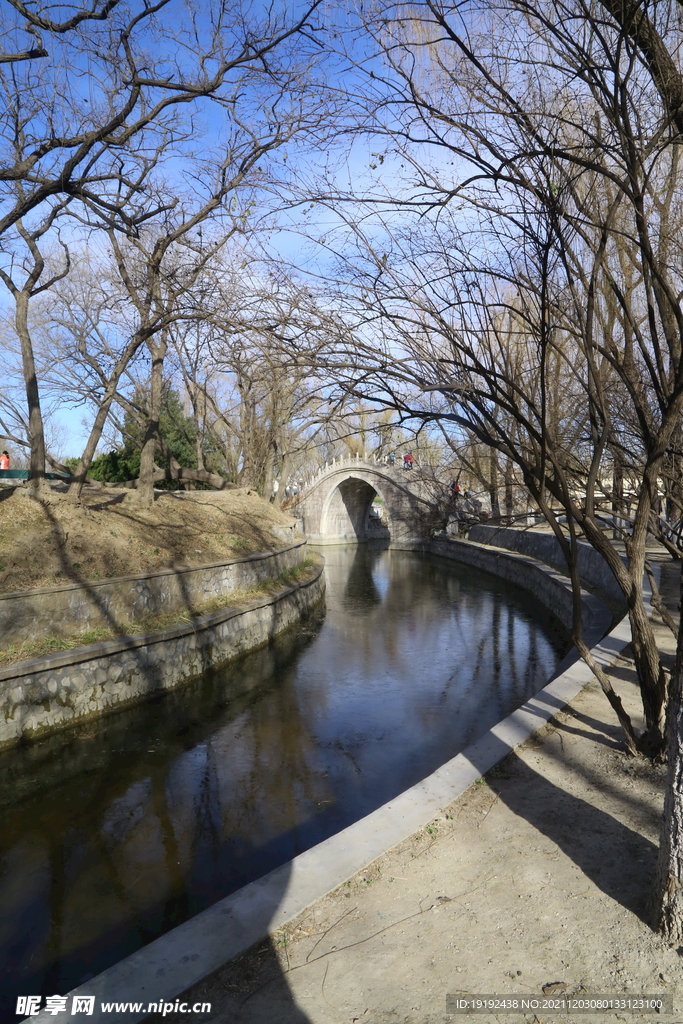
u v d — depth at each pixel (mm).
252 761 9938
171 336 17359
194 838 7770
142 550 14734
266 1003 2982
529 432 4391
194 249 12500
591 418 4734
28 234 14281
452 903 3699
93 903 6531
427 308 4242
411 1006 2924
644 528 5133
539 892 3768
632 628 5355
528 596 24391
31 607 10828
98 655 11039
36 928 6129
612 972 3078
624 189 3732
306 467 55656
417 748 10391
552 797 4945
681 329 4227
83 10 9430
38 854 7434
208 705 12500
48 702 10172
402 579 31141
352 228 4148
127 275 15109
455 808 4844
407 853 4262
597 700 7188
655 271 4035
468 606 22953
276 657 16062
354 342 4117
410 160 4172
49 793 8914
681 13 4281
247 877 6973
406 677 14359
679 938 3223
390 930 3490
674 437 6117
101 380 20859
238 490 25031
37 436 14242
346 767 9695
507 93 3836
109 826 8062
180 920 6254
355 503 56750
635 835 4324
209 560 16297
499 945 3322
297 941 3426
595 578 18625
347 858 4164
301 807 8477
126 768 9672
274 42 8328
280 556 21141
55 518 13750
